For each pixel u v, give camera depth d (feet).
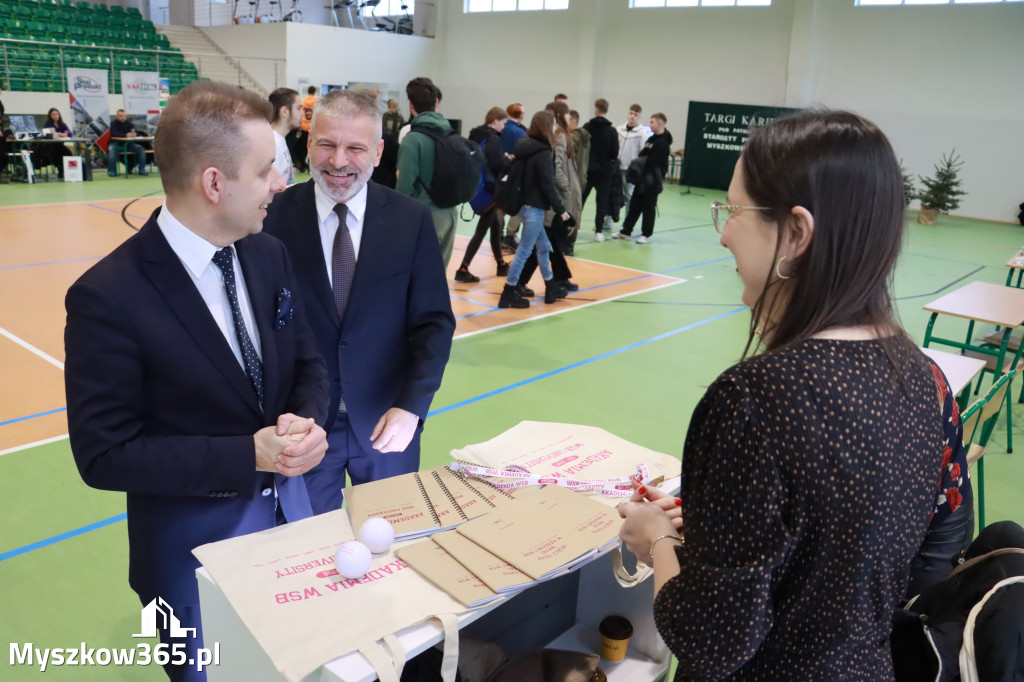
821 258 2.99
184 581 5.43
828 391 2.84
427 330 7.20
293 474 4.94
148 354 4.80
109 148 41.60
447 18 63.05
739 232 3.21
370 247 6.93
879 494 2.89
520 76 59.93
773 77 49.19
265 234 5.71
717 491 2.88
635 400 15.10
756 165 3.09
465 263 23.15
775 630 3.00
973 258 31.53
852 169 2.93
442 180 15.47
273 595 4.31
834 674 2.99
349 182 6.70
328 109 6.60
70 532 9.63
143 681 7.28
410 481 5.64
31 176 37.52
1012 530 4.48
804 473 2.78
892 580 3.12
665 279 25.35
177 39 58.13
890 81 45.29
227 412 5.11
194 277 4.96
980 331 20.71
